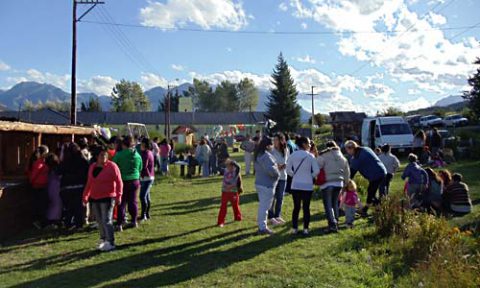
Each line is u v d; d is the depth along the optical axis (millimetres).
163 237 8781
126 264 7059
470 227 8797
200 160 21469
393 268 6637
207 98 142250
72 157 9484
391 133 27281
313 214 11008
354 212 9547
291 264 6895
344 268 6637
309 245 8008
